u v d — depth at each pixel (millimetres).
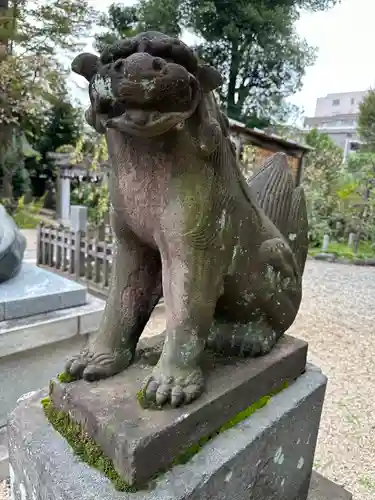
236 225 868
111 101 653
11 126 7977
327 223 8984
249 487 874
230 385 885
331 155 10438
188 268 785
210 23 8023
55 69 6699
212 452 793
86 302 2105
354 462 1769
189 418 770
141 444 688
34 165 11109
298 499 1127
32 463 769
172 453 749
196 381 820
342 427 2016
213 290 834
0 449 1572
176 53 659
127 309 917
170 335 821
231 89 8820
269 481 951
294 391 1049
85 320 1977
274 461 951
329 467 1730
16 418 859
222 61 8570
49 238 3971
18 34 6375
